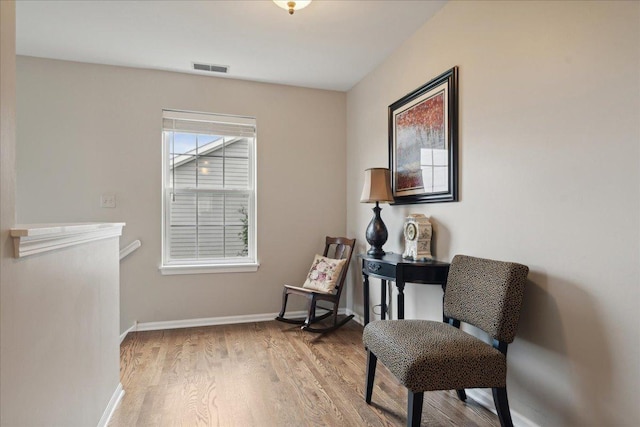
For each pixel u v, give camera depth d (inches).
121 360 99.0
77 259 55.4
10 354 37.0
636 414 49.4
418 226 93.3
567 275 59.1
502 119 72.4
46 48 111.3
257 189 140.3
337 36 104.6
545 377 62.8
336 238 140.4
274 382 86.0
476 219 79.4
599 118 54.2
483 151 77.5
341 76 135.1
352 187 146.8
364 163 135.9
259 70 129.3
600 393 54.1
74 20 94.9
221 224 139.3
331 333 124.3
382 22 97.2
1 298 35.4
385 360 64.7
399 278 85.7
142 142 127.3
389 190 106.0
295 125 145.3
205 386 83.7
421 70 99.7
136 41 107.0
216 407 74.6
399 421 69.8
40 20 94.7
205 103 134.0
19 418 38.6
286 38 105.6
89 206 122.0
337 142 151.4
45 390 44.6
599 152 54.3
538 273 64.3
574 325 58.0
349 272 147.4
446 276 83.3
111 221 124.0
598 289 54.4
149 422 69.0
